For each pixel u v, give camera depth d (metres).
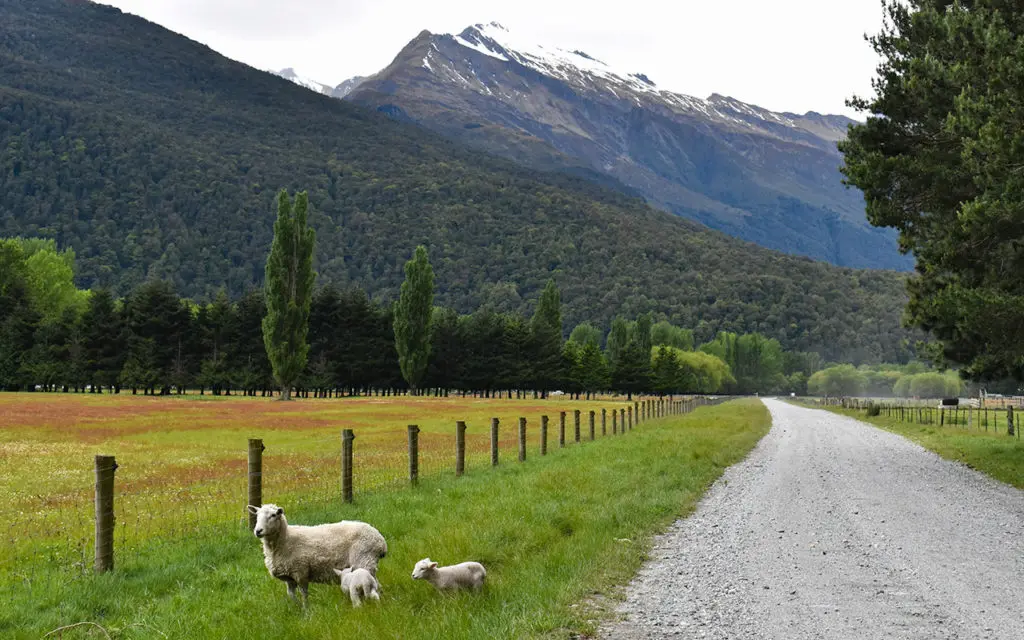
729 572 10.21
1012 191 18.52
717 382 175.50
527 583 9.10
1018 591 9.29
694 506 15.64
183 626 7.88
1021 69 18.12
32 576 10.05
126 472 22.28
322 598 8.70
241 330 106.31
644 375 132.75
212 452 28.70
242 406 69.06
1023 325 20.50
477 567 9.05
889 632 7.70
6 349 93.75
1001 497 17.44
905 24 24.38
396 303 106.38
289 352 88.25
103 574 9.73
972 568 10.49
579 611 8.32
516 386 125.44
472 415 58.88
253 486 12.80
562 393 134.38
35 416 48.53
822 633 7.68
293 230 88.75
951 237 21.45
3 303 100.50
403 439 35.03
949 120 20.03
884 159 22.66
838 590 9.32
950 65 22.02
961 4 23.64
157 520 14.37
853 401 107.00
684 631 7.74
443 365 122.88
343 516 13.27
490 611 8.11
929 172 22.31
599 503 14.45
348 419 51.91
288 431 40.44
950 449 29.38
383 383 113.75
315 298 114.62
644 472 19.45
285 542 8.95
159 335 102.88
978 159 20.61
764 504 16.08
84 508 16.02
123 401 73.25
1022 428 41.31
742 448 29.14
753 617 8.22
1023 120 18.72
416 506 14.31
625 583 9.61
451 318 125.00
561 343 131.88
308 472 21.58
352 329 113.50
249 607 8.49
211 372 100.00
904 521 14.20
